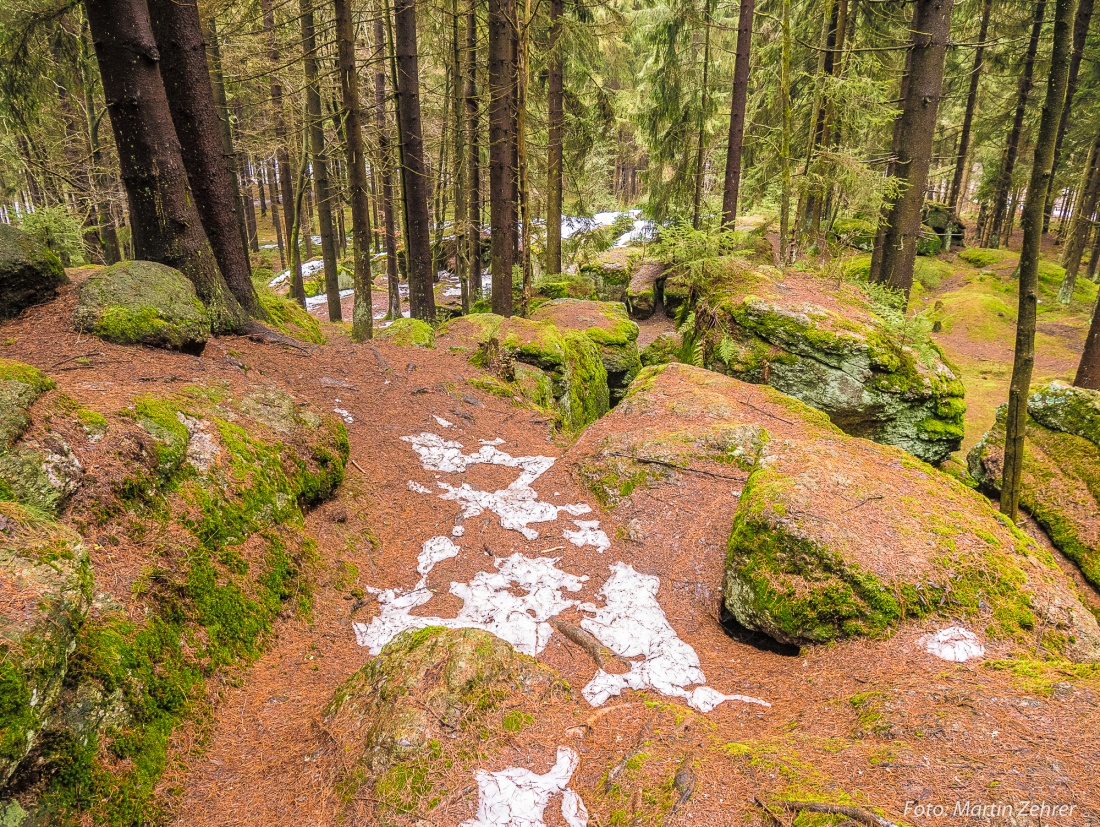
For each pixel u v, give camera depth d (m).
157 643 3.20
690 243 12.02
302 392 7.26
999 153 29.86
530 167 18.06
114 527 3.39
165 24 6.85
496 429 8.45
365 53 22.00
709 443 6.47
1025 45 21.53
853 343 8.93
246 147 19.05
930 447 8.95
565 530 5.81
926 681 3.23
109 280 5.42
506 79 12.40
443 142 18.30
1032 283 5.55
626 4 22.27
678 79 19.23
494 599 4.77
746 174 15.98
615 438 6.94
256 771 3.05
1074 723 2.67
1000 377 15.69
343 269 29.28
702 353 10.81
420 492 6.52
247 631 3.86
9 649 2.13
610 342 13.98
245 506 4.35
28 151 14.85
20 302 5.15
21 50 10.61
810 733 3.06
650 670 3.92
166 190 6.43
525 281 13.12
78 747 2.50
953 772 2.47
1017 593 3.86
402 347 10.36
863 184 10.81
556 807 2.69
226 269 7.92
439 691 3.11
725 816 2.45
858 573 3.94
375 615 4.61
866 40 16.55
